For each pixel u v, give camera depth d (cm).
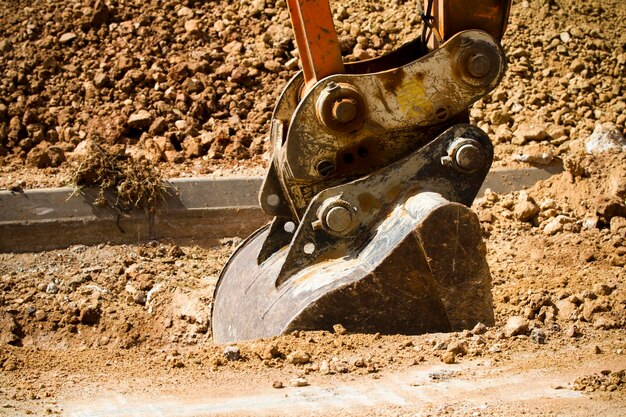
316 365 1182
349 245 1327
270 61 2247
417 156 1333
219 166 2019
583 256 1669
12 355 1274
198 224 1875
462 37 1338
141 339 1634
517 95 2162
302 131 1333
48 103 2189
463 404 1023
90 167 1856
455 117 1376
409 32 2292
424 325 1265
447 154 1335
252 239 1568
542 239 1758
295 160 1340
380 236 1289
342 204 1309
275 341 1242
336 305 1258
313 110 1330
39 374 1205
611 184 1862
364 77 1330
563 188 1891
